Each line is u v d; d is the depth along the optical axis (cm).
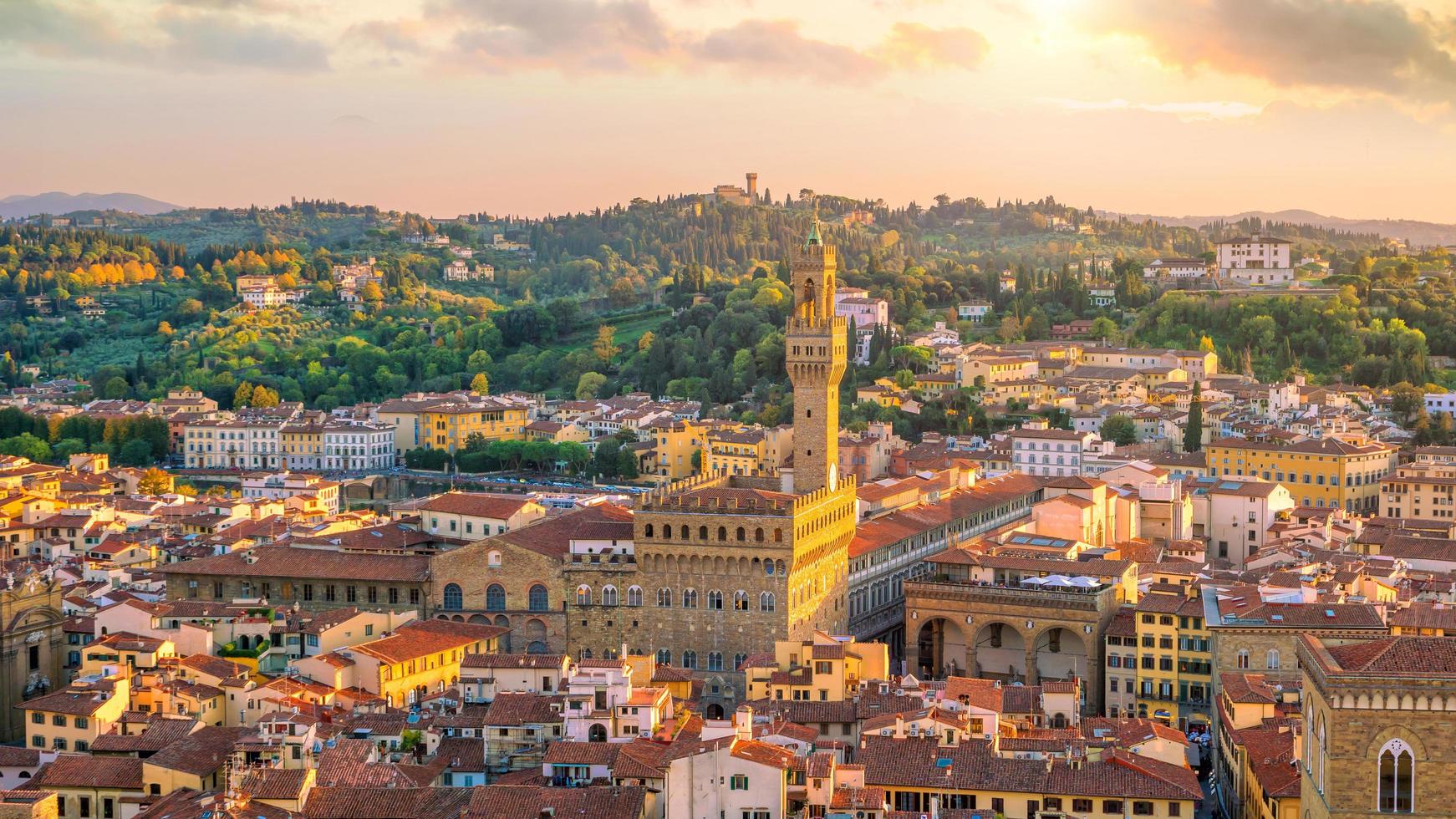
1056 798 19975
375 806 19475
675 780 19100
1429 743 12481
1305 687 13975
